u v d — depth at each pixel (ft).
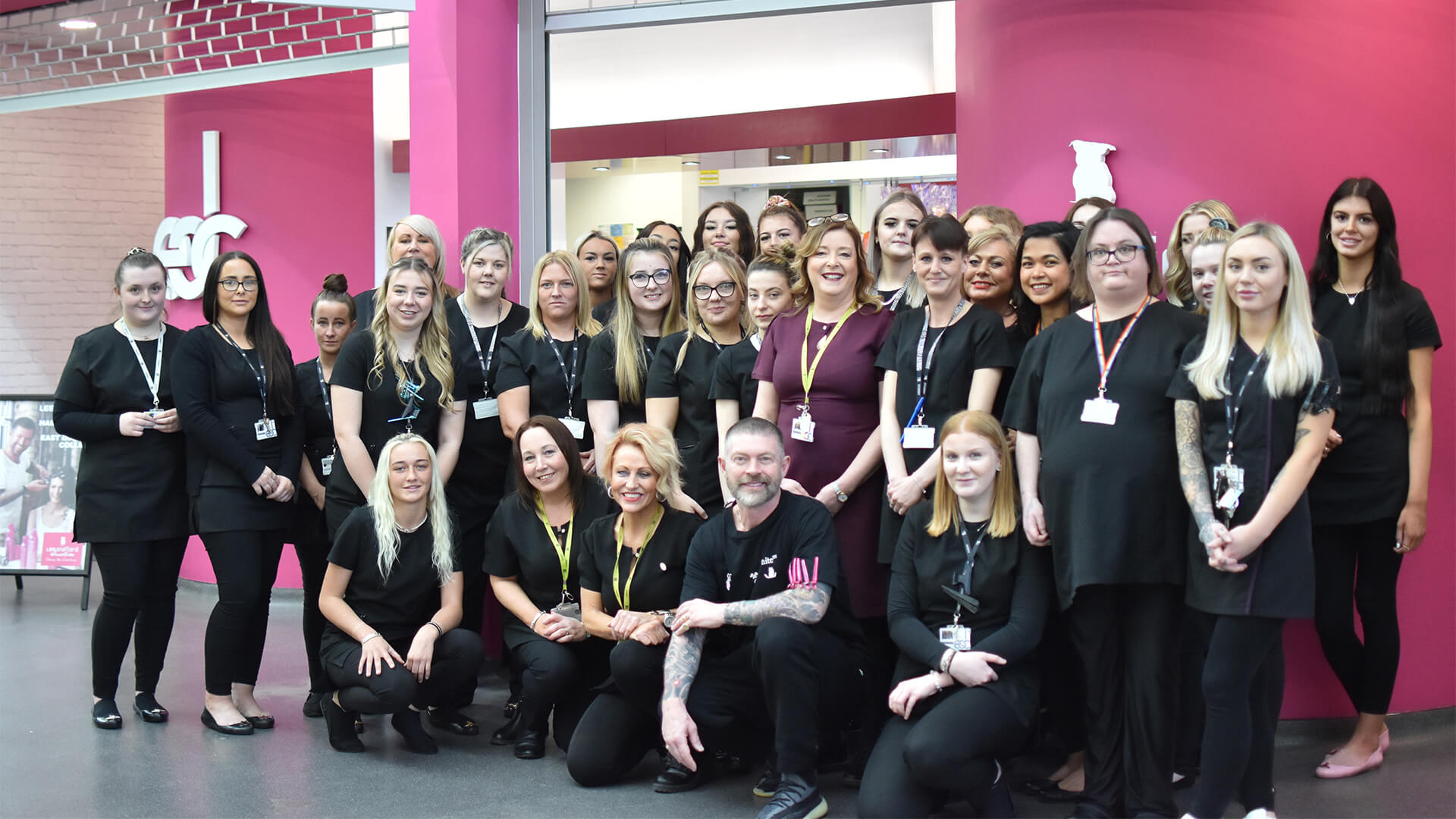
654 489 11.71
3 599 22.08
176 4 21.25
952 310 11.59
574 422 13.89
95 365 13.48
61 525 21.81
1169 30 12.98
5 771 11.90
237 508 13.26
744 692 11.09
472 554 14.38
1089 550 9.69
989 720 9.89
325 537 14.30
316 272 21.48
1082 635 10.18
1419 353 11.69
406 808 10.81
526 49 17.74
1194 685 11.10
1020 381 10.71
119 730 13.44
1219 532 9.11
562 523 12.62
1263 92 12.73
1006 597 10.37
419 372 13.57
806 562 10.91
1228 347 9.36
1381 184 12.76
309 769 12.03
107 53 21.61
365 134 21.29
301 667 16.66
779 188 20.45
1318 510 11.75
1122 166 13.28
